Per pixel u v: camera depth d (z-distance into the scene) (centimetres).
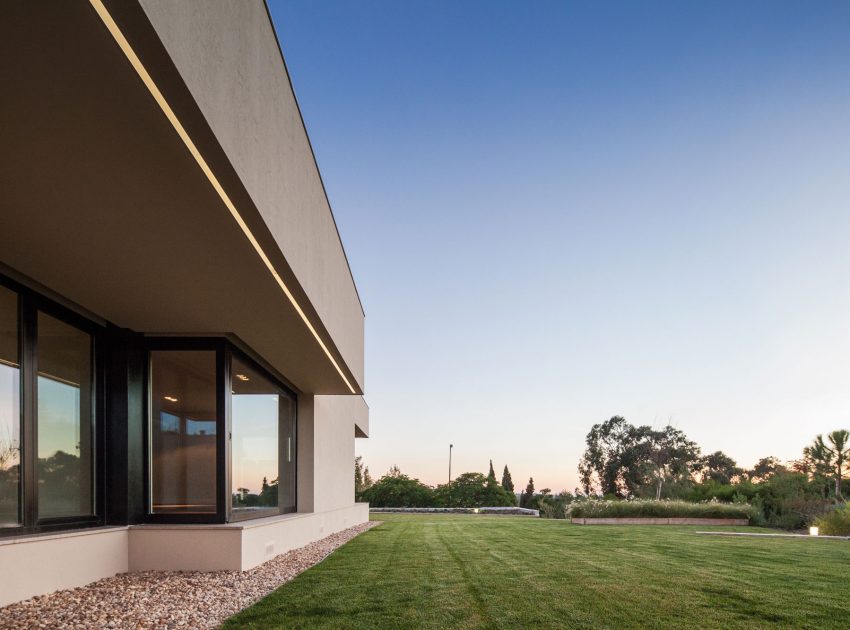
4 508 545
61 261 544
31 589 533
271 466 1070
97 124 333
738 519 1731
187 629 435
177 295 648
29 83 294
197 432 795
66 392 657
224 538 725
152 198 426
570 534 1273
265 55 487
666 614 479
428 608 498
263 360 997
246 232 490
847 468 2164
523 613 480
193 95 313
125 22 254
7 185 402
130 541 718
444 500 3506
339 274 970
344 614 476
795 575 677
